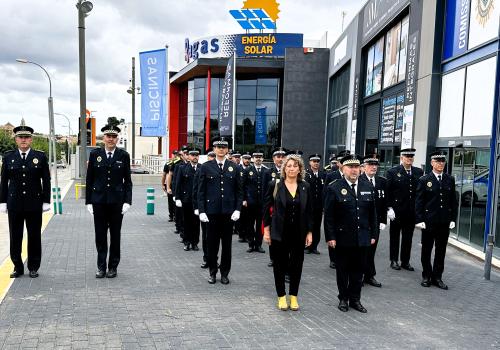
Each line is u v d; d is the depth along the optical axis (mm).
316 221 8594
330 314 5176
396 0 14250
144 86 21391
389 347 4262
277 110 31375
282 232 5113
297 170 5145
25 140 6246
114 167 6484
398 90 14453
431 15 11625
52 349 4008
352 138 19656
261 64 29141
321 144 26828
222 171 6430
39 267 6723
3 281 6148
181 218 9539
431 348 4277
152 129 21531
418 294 6145
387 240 10406
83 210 14883
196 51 32188
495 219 8648
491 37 9156
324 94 26547
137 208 16000
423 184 6574
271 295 5844
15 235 6285
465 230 9898
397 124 14453
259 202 8586
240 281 6504
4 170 6219
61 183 29719
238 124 31859
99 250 6504
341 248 5348
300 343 4281
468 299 5961
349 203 5262
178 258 7945
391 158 14938
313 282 6617
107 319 4785
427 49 11875
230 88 17266
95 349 4027
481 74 9562
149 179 28875
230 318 4926
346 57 21234
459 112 10516
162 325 4656
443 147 11219
